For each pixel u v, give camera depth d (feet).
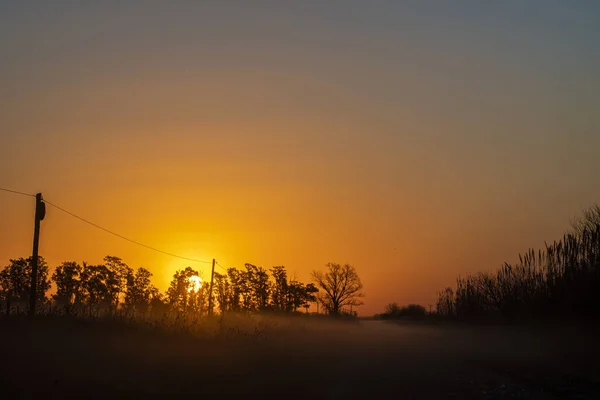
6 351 65.41
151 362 74.64
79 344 75.87
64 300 112.98
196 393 59.67
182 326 102.63
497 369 94.73
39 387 54.03
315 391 65.46
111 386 58.39
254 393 61.93
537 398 65.05
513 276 169.89
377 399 61.67
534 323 143.02
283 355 103.50
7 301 91.20
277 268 256.52
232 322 130.41
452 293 267.39
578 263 127.34
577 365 97.14
